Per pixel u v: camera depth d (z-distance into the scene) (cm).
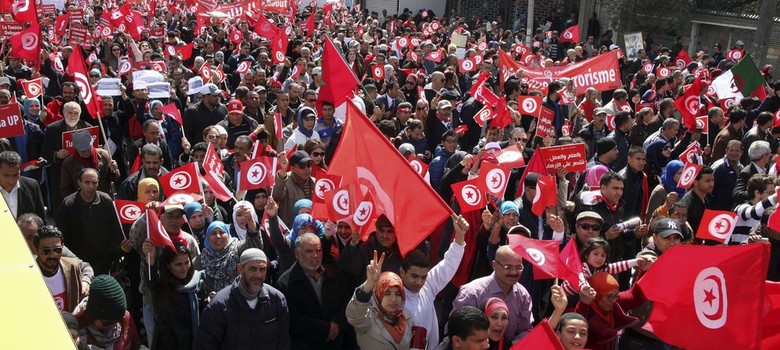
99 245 742
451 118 1245
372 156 585
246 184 759
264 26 2222
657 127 1178
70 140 859
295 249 603
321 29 2630
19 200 748
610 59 1433
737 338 461
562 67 1460
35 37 1347
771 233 723
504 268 575
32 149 1012
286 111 1182
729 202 941
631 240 761
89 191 732
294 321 591
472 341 485
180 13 3033
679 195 898
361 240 655
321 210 669
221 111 1143
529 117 1274
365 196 595
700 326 478
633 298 585
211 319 527
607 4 3109
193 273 584
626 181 852
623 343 608
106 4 3061
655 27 2912
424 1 4303
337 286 612
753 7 2794
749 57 1348
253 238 643
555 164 813
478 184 714
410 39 2269
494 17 3909
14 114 866
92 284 510
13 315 187
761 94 1501
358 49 1981
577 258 562
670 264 494
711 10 2809
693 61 2130
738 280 463
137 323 705
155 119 1087
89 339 513
